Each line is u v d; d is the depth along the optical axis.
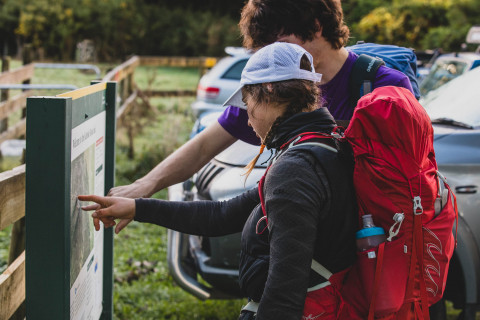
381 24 17.56
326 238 1.74
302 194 1.65
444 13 16.77
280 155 1.78
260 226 1.85
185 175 2.58
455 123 3.53
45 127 1.69
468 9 15.72
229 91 9.56
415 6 17.02
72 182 1.88
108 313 2.68
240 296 3.59
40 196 1.73
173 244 3.72
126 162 8.57
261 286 1.85
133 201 2.09
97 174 2.33
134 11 25.61
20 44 24.83
